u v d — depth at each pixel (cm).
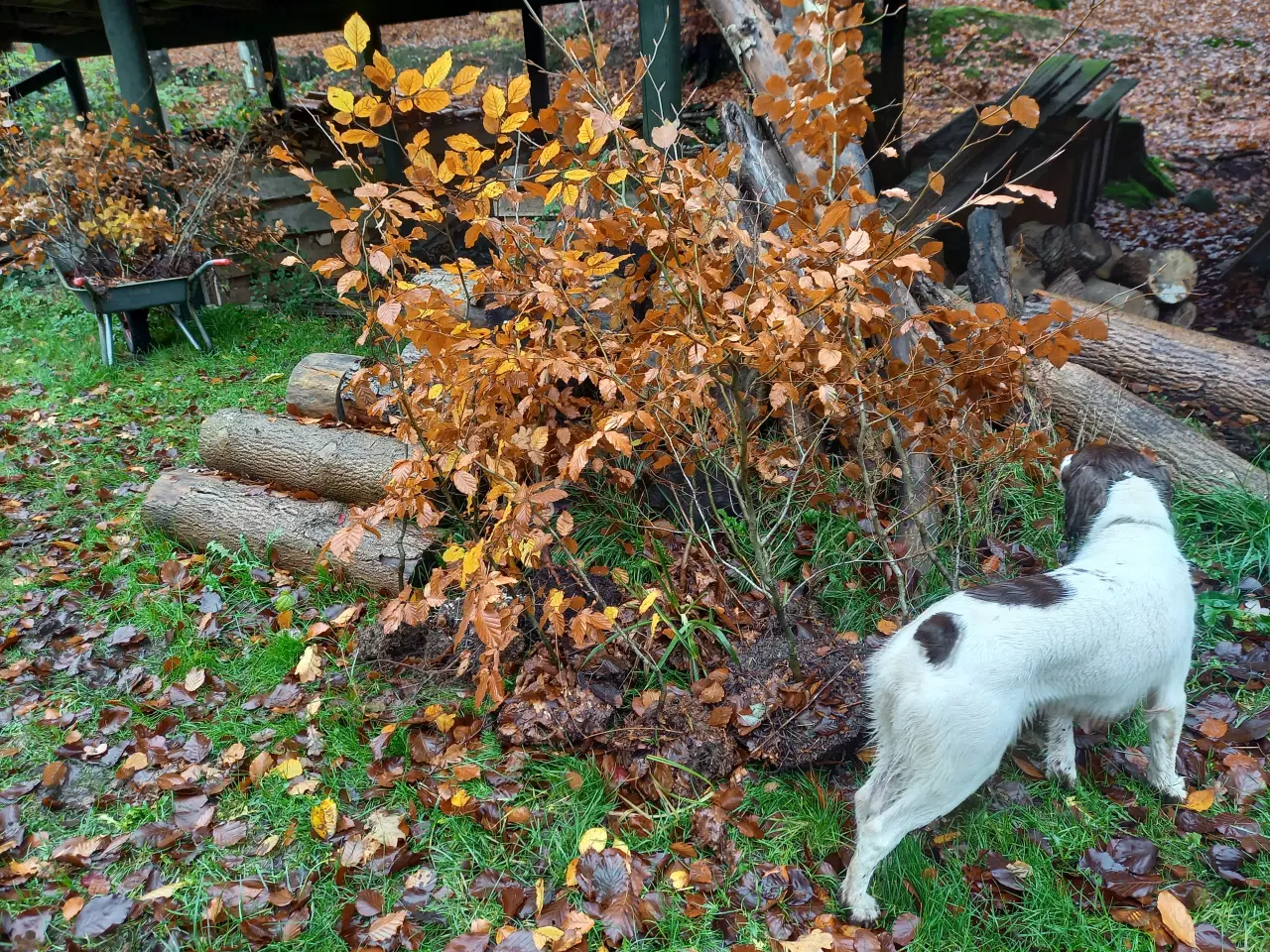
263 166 784
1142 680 249
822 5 314
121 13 690
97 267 668
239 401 580
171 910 245
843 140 321
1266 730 294
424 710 316
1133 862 252
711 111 984
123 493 470
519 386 316
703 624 314
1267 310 646
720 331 296
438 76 246
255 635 358
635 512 367
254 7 936
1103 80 1092
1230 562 370
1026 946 234
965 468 358
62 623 369
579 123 294
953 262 698
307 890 249
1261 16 1128
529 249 322
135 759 298
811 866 257
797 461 360
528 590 337
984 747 225
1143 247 800
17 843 267
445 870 258
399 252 286
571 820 272
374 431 432
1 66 1262
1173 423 426
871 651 309
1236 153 938
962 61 1167
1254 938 232
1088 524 274
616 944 234
